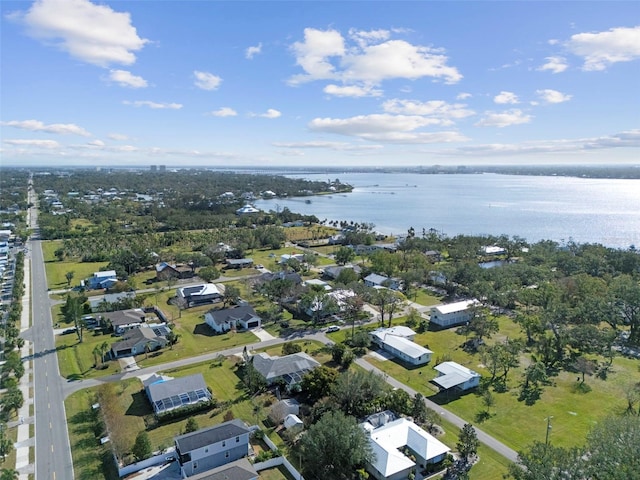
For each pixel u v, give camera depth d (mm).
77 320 87438
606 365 76812
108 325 90875
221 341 85688
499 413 60656
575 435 55062
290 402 61031
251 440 54156
